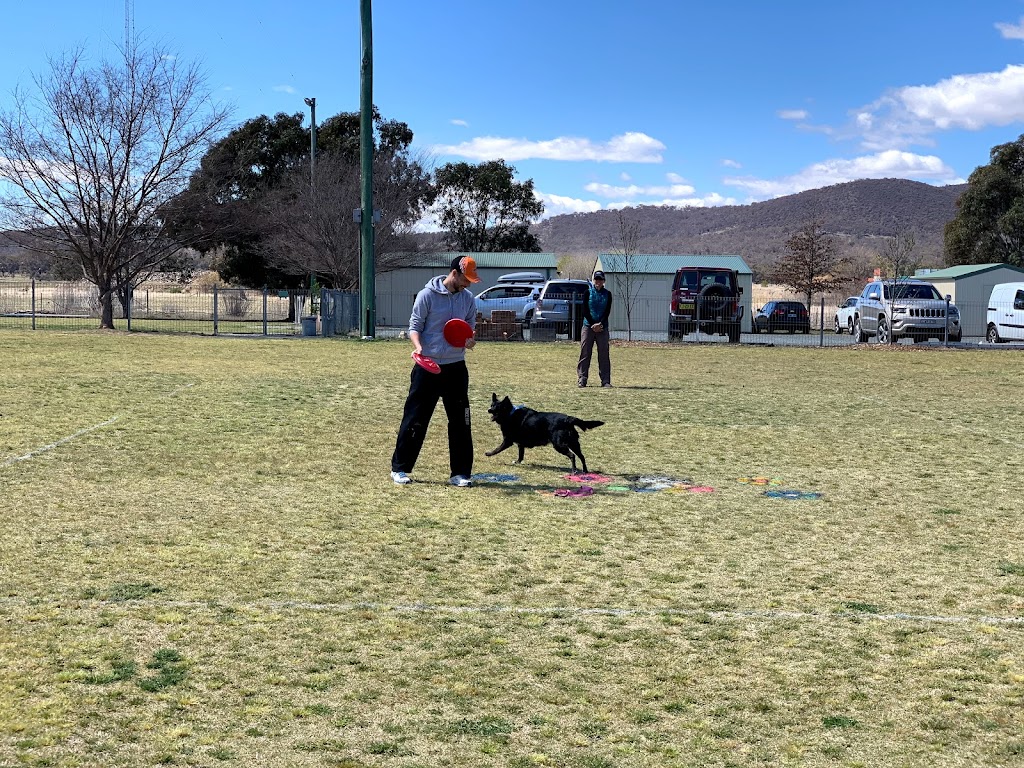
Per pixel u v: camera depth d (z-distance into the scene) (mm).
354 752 3715
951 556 6465
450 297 8453
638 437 11297
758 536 6949
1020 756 3744
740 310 30219
